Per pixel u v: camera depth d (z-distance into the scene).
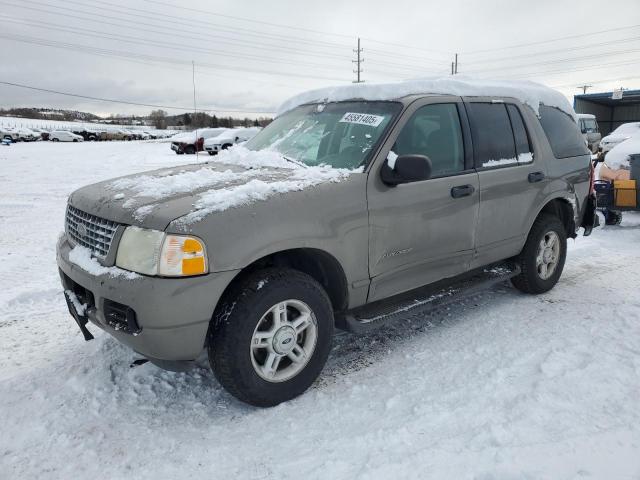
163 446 2.67
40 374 3.40
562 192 4.77
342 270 3.15
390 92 3.79
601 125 41.47
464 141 3.91
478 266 4.13
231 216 2.71
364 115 3.68
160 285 2.55
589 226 5.35
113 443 2.69
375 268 3.33
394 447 2.60
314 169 3.31
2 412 2.97
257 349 2.94
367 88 3.91
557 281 5.01
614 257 6.18
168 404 3.05
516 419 2.80
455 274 3.94
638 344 3.70
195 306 2.61
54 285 5.21
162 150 32.44
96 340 3.92
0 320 4.34
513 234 4.33
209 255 2.61
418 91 3.83
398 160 3.17
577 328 4.01
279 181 3.05
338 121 3.77
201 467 2.50
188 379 3.32
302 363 3.06
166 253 2.56
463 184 3.78
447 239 3.75
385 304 3.59
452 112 3.90
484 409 2.91
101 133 59.06
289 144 3.88
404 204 3.41
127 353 3.66
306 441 2.68
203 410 2.99
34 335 4.04
